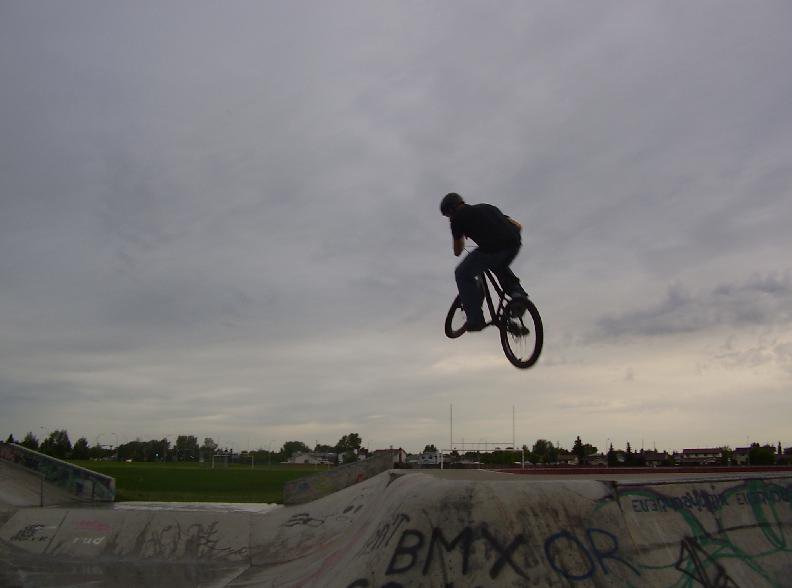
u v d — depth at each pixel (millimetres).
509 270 6219
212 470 59344
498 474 13234
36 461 18891
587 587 5766
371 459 18156
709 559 6352
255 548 11922
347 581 6309
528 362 5938
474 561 5887
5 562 11508
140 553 12000
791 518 7148
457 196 6441
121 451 104812
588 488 6613
